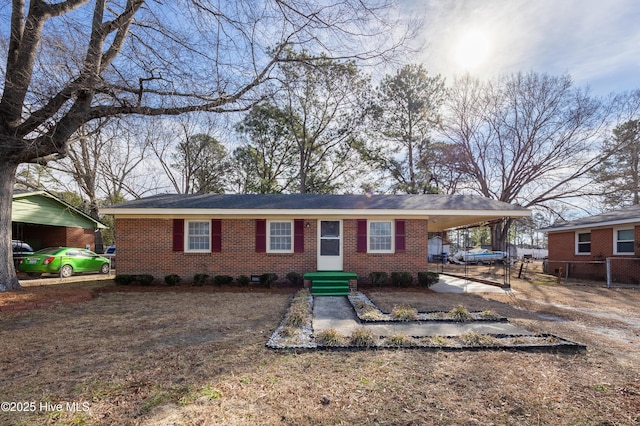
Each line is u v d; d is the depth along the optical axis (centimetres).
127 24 916
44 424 295
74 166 2361
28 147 884
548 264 2020
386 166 2903
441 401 345
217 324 644
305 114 2652
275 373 411
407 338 527
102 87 877
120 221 1239
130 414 311
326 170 2939
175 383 378
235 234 1248
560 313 804
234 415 312
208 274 1234
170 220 1241
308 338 553
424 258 1242
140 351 485
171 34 878
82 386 368
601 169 2522
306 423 302
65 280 1396
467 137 2822
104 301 897
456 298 998
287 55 1102
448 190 3136
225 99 996
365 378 399
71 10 884
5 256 946
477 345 518
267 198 1384
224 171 3238
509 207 1248
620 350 519
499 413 322
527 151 2625
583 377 409
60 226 1825
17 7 856
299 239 1246
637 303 962
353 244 1248
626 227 1494
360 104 2550
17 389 361
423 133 2881
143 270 1229
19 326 625
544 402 344
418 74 2764
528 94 2562
